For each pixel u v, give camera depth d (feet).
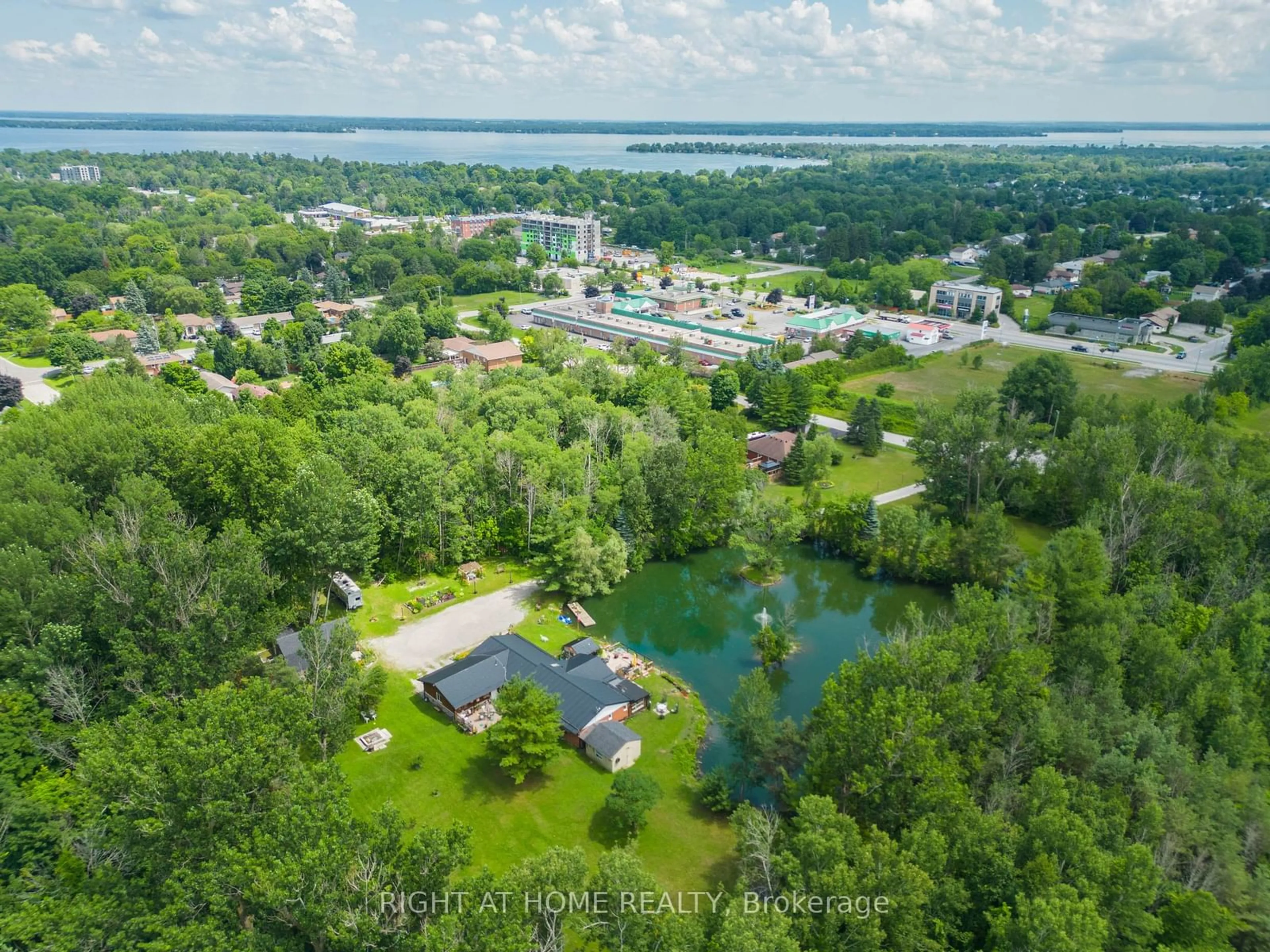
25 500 321.11
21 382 622.54
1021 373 599.16
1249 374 627.46
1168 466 435.94
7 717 233.76
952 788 215.92
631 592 415.64
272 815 181.88
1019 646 280.31
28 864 203.72
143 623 265.13
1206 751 261.65
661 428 495.41
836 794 237.45
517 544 424.87
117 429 369.50
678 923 174.29
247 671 274.57
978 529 413.59
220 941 163.43
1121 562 377.09
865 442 577.84
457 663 321.73
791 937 173.58
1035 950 170.71
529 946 161.48
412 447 417.08
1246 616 308.40
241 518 365.81
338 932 167.02
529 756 266.16
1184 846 216.33
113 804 187.93
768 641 350.64
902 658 251.39
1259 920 199.93
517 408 493.77
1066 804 213.66
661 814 263.90
